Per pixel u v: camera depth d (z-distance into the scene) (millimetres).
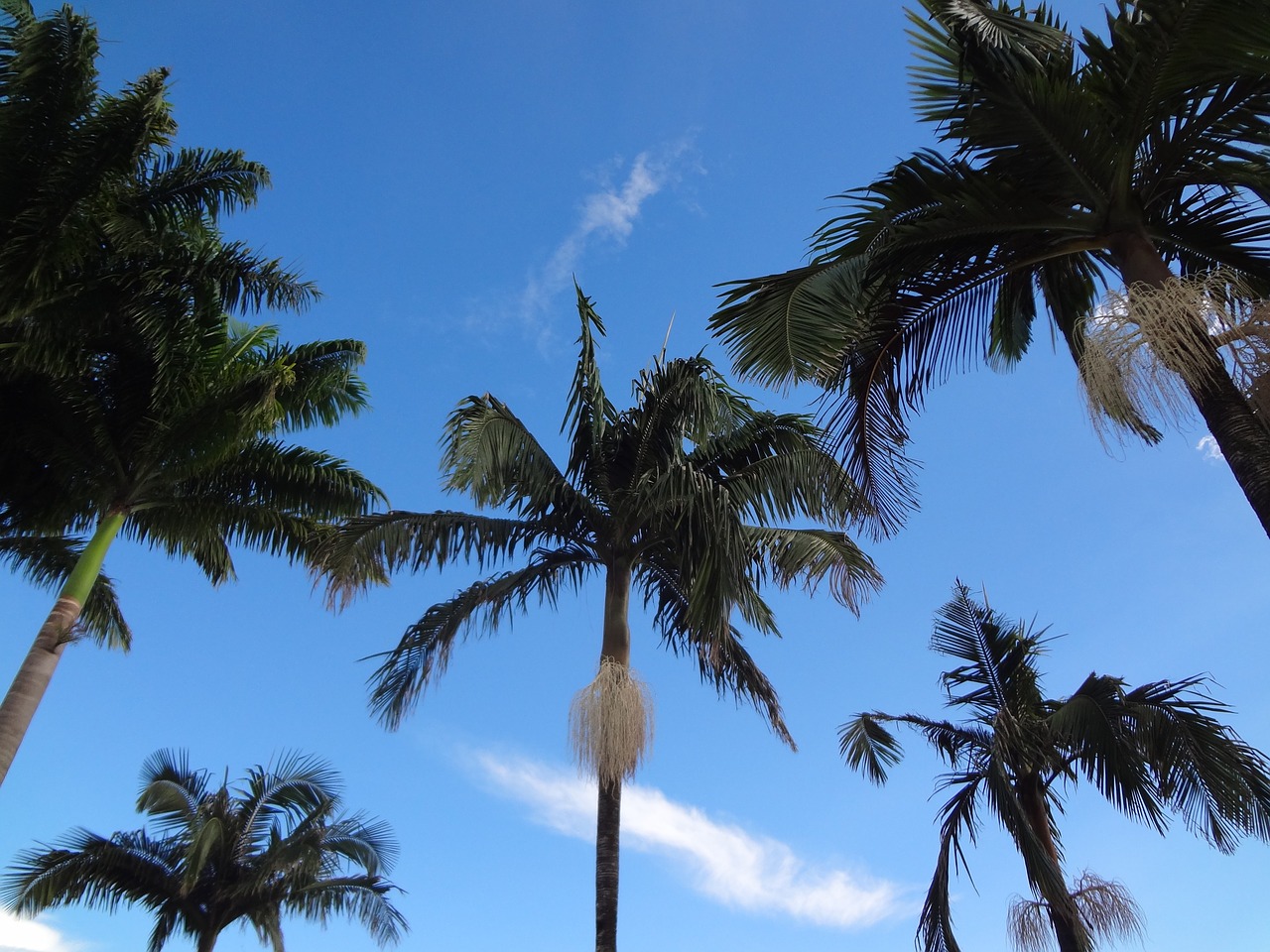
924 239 6352
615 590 11445
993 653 13125
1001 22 5828
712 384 12148
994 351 8008
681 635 12469
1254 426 4875
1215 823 9445
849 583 11195
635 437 12383
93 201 12062
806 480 11164
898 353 7090
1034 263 6477
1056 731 10711
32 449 13445
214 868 19672
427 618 11930
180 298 13391
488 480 11422
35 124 11742
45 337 12273
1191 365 4797
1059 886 10016
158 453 13625
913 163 6383
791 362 7285
